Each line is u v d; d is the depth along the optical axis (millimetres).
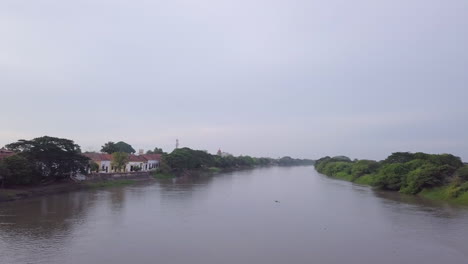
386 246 30891
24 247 28438
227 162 194875
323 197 67250
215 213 46031
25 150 66062
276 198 64562
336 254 28344
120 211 46062
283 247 30125
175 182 98562
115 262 25234
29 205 49844
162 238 32188
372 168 111688
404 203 58938
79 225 37031
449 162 81375
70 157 70500
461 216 45844
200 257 26828
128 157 105625
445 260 27078
